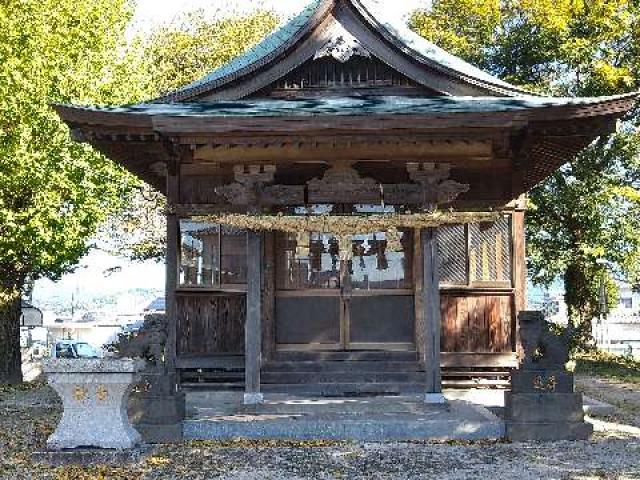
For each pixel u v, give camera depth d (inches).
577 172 875.4
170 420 374.3
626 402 531.2
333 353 480.7
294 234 492.4
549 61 915.4
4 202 640.4
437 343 412.8
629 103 408.2
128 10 746.2
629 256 880.3
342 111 401.1
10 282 716.7
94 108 411.5
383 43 471.2
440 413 402.3
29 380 785.6
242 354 500.7
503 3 960.9
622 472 308.3
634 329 1513.3
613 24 859.4
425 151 430.6
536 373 376.2
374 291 488.1
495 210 488.4
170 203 497.0
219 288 502.3
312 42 471.2
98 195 685.9
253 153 440.8
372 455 343.6
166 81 1223.5
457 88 476.1
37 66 619.5
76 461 331.6
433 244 419.2
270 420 386.0
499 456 339.0
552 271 884.6
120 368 340.2
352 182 438.3
